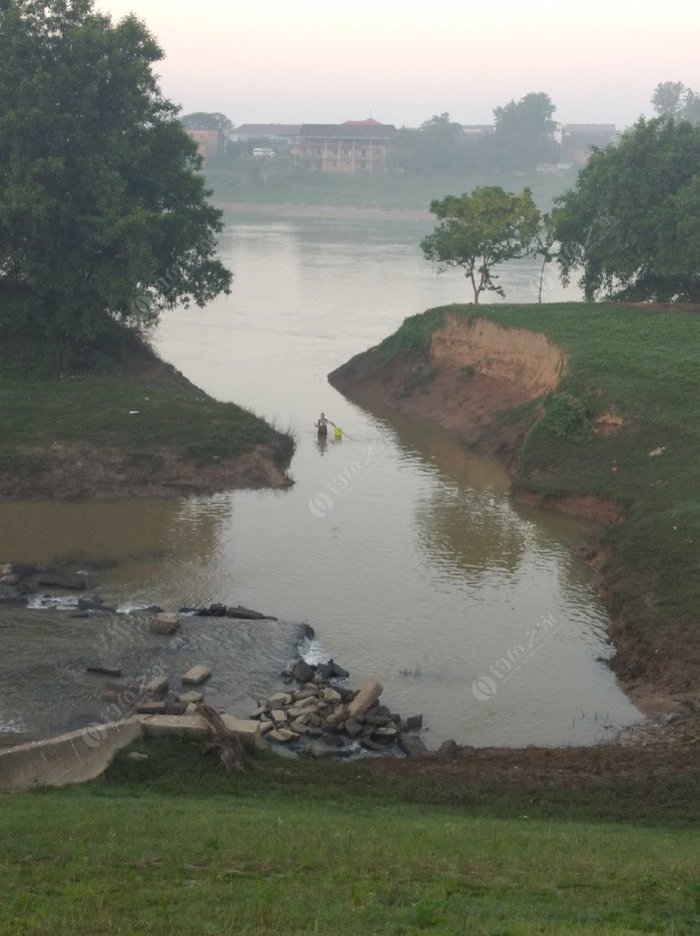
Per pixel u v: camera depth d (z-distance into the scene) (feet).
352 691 97.04
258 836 58.29
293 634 109.29
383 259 441.27
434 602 119.55
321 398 218.38
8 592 118.52
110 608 114.83
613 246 234.99
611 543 131.54
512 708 97.60
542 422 168.66
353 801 73.92
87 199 190.29
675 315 216.13
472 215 246.27
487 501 154.92
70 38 192.24
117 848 54.70
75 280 189.47
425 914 44.45
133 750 80.02
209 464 162.20
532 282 380.37
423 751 88.79
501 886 51.49
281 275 391.24
